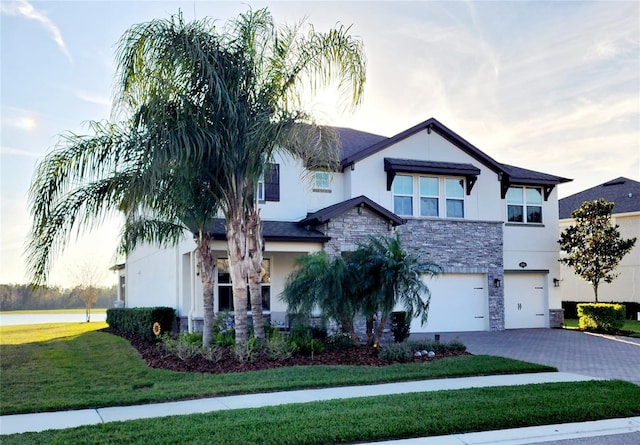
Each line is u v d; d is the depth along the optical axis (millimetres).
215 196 13203
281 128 12094
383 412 7883
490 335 19797
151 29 11758
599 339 18453
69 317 41344
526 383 10367
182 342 13633
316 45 13328
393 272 13242
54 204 11102
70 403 8883
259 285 13648
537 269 23094
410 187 21125
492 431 7355
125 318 22156
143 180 10828
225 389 9695
